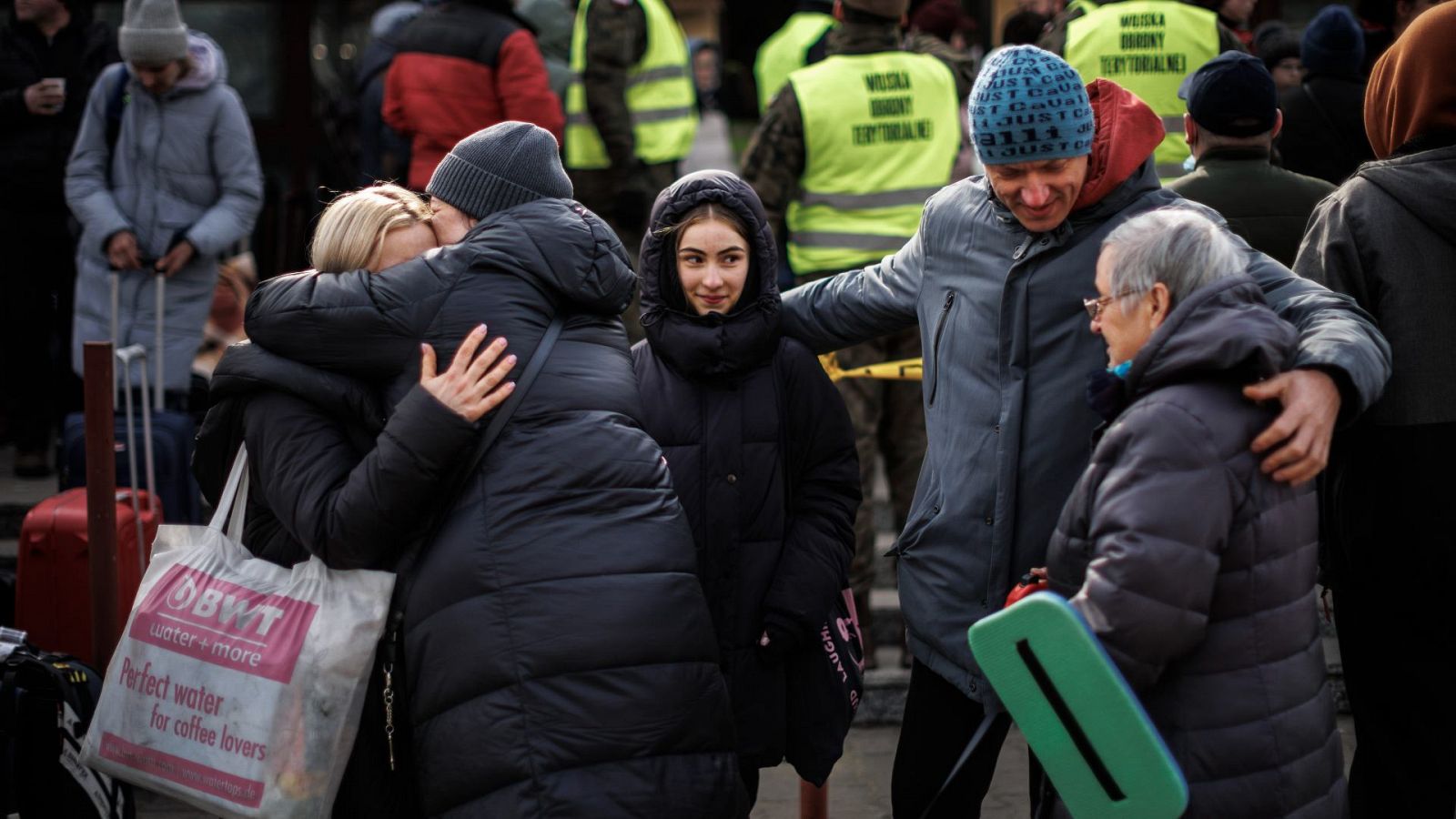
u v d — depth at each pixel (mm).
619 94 11695
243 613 5156
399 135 11039
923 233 5809
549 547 4973
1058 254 5332
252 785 5020
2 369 12055
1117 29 9547
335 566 5094
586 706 4863
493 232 5301
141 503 8570
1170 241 4578
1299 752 4551
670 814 4906
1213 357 4383
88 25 11977
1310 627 4660
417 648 5000
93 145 10523
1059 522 4699
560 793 4805
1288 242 7328
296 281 5262
